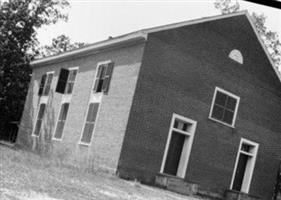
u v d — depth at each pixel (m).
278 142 24.25
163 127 19.09
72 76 24.89
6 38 39.25
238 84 22.09
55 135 24.55
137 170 18.28
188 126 20.36
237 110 22.09
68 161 21.22
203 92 20.56
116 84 19.70
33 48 41.00
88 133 20.91
